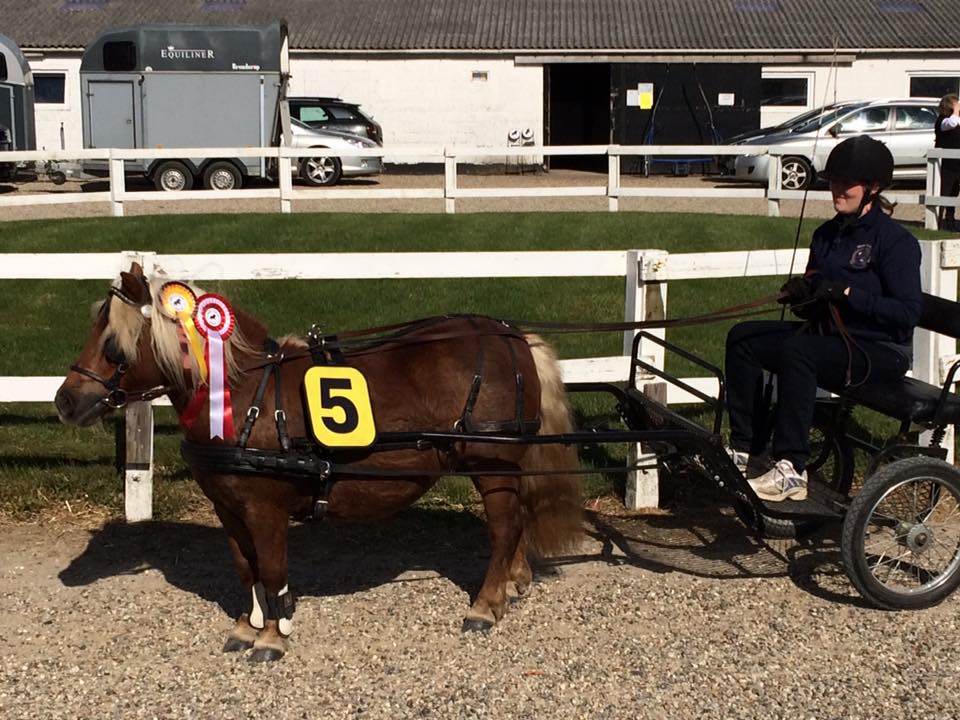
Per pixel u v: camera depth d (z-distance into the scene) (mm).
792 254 6594
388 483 4629
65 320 9523
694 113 25578
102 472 6773
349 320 9312
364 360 4648
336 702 4305
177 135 19844
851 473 5816
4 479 6629
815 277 5172
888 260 5023
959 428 7273
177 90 19719
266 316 9367
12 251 11578
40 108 27250
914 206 18406
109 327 4270
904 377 5363
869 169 5008
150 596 5266
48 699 4324
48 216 15945
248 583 4727
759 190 15234
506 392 4746
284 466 4371
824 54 25812
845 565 4992
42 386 6406
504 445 4773
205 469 4414
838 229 5230
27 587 5363
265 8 29016
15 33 27031
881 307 4953
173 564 5652
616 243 11773
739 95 25547
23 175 21500
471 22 28219
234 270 6316
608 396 7879
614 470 5156
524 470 5023
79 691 4383
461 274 6375
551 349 5117
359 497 4609
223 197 15125
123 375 4305
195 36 19641
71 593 5297
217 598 5250
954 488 5070
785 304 5414
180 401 4426
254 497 4438
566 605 5172
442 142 27516
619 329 5297
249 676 4504
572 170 27859
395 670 4551
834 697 4344
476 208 17422
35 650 4723
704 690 4398
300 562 5676
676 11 28500
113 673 4527
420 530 6129
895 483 4926
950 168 14609
